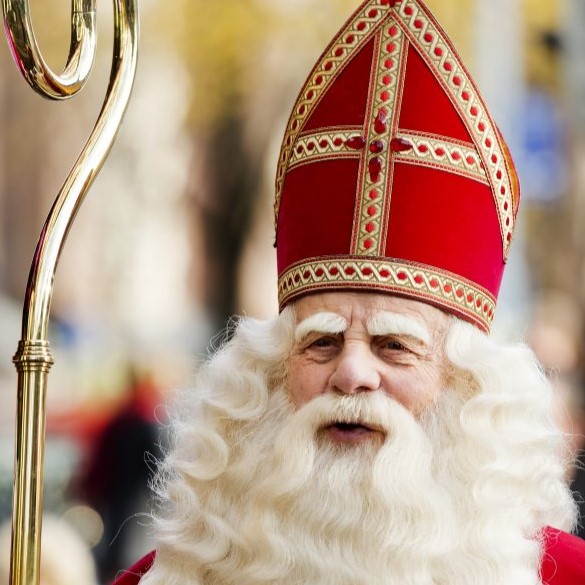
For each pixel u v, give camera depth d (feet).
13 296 93.61
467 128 27.17
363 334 25.79
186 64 100.94
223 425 27.02
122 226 97.81
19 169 95.91
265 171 102.06
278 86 101.65
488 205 27.32
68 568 36.55
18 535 22.84
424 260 26.37
